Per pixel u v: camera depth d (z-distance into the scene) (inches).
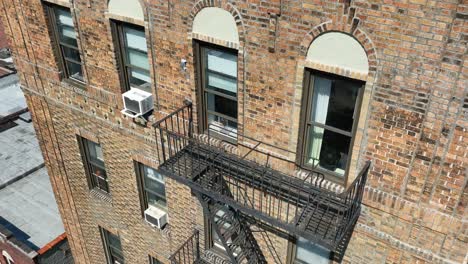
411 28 245.4
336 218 314.3
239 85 335.0
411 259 316.8
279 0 282.2
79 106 485.7
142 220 525.3
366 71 273.4
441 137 262.4
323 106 313.4
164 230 506.6
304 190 317.1
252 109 339.3
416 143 274.5
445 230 287.9
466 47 233.0
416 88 259.0
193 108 378.6
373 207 313.4
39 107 537.6
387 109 275.3
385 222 314.3
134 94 414.3
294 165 342.0
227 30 321.7
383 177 299.0
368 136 291.9
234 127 378.9
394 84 265.4
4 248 724.0
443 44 239.8
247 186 374.3
